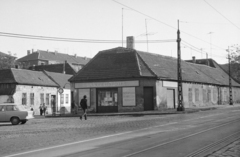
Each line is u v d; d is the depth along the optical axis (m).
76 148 10.74
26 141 13.21
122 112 33.56
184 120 21.48
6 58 64.06
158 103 34.69
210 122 19.20
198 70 52.41
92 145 11.30
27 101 44.56
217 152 9.08
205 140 11.65
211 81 50.34
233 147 9.89
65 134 15.38
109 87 35.25
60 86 52.19
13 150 10.93
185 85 41.66
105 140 12.56
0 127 21.92
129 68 35.44
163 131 15.08
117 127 18.06
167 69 39.94
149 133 14.46
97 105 35.84
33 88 46.00
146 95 34.47
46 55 97.19
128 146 10.76
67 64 76.06
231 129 15.02
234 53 53.97
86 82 36.50
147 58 38.78
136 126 18.23
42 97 48.09
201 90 46.38
